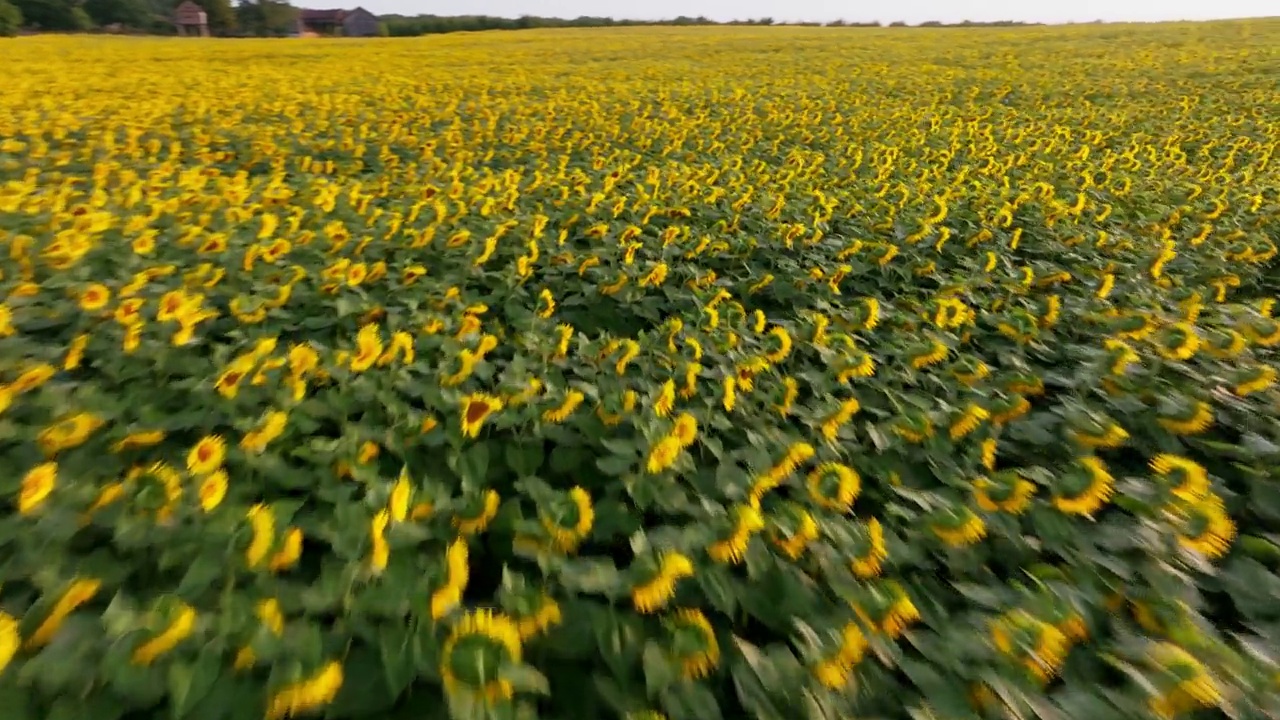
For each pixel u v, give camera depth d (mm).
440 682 2000
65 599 2014
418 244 5559
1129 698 1856
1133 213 6828
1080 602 2205
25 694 1872
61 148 9664
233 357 3998
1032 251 5875
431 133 11312
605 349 3848
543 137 10938
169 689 1872
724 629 2305
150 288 4508
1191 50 21047
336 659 2031
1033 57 21172
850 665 1975
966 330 4434
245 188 7164
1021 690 1896
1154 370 3639
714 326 4168
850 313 4551
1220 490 2881
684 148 10625
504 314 4863
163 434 3061
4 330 3730
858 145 10633
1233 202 6898
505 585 2180
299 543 2273
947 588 2445
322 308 4648
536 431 3246
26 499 2387
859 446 3227
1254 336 4043
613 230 6379
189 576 2254
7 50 25594
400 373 3607
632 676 2061
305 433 3248
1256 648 2082
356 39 38156
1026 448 3289
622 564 2721
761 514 2699
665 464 2797
